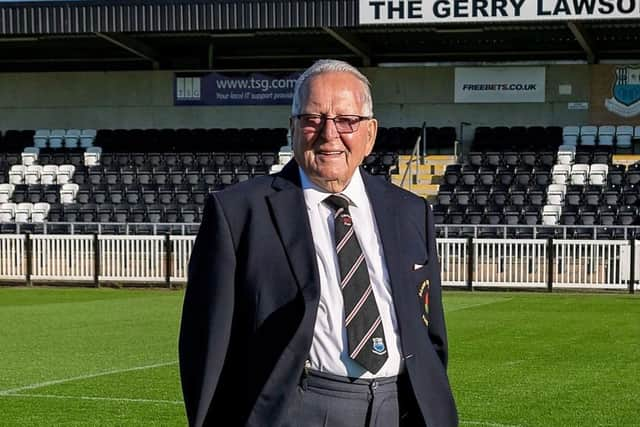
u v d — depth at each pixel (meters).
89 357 10.55
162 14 23.80
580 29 23.00
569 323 13.56
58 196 25.02
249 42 27.69
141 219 23.28
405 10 22.61
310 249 3.07
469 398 8.34
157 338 12.03
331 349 3.04
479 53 27.39
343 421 3.04
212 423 3.11
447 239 18.44
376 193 3.24
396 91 27.78
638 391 8.67
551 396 8.44
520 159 24.73
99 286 19.33
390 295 3.11
